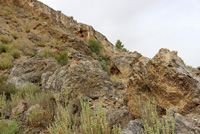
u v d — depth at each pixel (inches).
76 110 165.6
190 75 106.3
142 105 120.4
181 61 130.7
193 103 98.9
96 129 98.5
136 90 134.7
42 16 894.4
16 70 302.7
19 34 585.6
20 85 263.4
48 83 237.6
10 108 169.6
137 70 141.3
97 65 250.8
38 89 242.1
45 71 292.4
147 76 126.6
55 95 184.5
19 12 815.1
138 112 118.6
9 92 224.4
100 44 924.0
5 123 134.1
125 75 419.2
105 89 201.5
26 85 249.3
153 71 122.5
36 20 810.2
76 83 197.3
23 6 899.4
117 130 101.9
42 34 671.8
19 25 671.1
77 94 185.0
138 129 94.1
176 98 106.2
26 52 467.8
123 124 120.6
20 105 170.2
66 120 116.0
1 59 362.9
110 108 159.6
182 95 104.0
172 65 113.2
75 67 218.7
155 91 119.3
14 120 134.9
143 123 96.4
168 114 91.6
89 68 229.3
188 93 102.4
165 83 112.3
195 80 102.7
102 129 102.4
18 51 426.3
